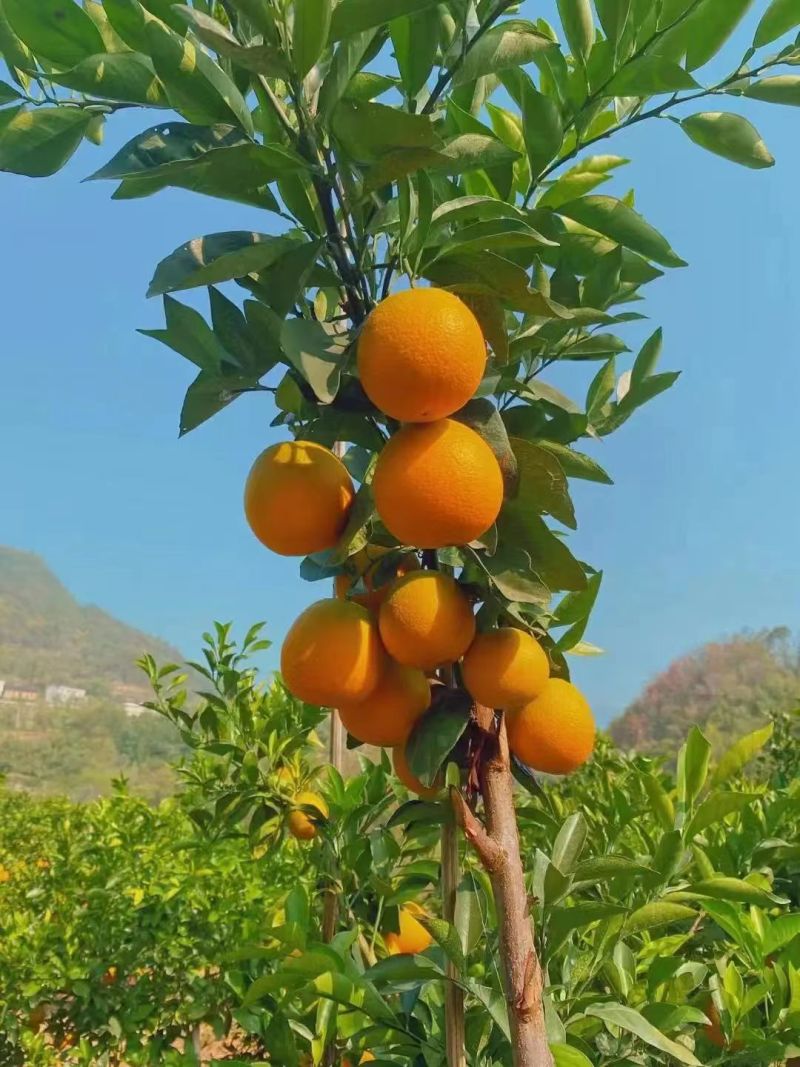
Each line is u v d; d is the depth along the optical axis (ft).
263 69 1.80
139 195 2.01
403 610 1.79
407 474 1.69
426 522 1.69
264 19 1.77
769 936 2.69
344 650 1.85
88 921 6.47
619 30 2.25
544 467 1.85
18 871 8.71
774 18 2.34
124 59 2.05
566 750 1.93
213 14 2.31
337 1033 2.58
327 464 1.93
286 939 2.15
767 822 3.33
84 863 7.34
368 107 1.73
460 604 1.82
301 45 1.76
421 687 1.96
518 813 2.55
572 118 2.39
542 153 2.33
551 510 1.89
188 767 5.64
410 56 2.10
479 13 2.09
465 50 2.06
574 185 2.49
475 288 1.85
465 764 1.87
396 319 1.63
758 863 3.31
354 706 1.94
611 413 2.70
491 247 1.82
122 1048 6.17
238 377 2.06
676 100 2.41
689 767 2.92
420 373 1.60
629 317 2.36
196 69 1.93
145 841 7.26
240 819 3.55
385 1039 2.44
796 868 3.72
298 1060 2.47
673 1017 2.29
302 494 1.88
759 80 2.40
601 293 2.36
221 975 6.10
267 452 1.96
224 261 1.82
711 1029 2.75
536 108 2.25
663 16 2.29
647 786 2.86
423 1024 2.38
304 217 2.09
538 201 2.54
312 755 4.43
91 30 2.14
